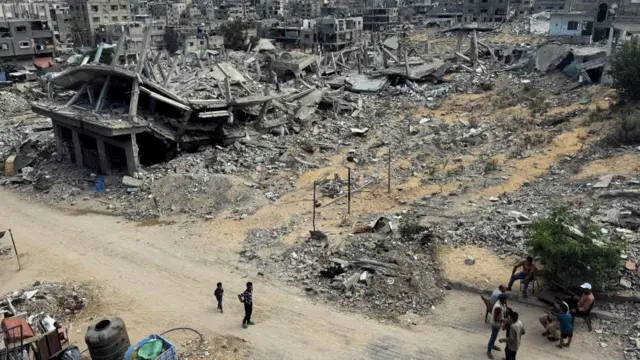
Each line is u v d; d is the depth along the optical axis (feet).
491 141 126.21
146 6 577.43
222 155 123.85
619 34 161.68
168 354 48.96
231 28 371.15
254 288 69.51
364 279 66.95
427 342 55.72
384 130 145.69
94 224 95.96
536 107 146.72
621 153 100.22
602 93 146.20
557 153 109.50
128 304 67.51
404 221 79.61
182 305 66.54
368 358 54.24
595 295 57.16
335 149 130.62
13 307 65.36
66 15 411.54
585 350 51.34
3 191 118.42
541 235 58.80
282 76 237.86
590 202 80.12
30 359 52.95
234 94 163.94
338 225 85.71
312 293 67.10
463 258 68.95
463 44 302.86
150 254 82.02
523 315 57.41
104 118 116.47
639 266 59.67
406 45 292.61
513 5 397.60
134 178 113.29
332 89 201.67
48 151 137.80
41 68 282.36
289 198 101.35
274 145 131.03
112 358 51.80
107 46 272.92
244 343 57.82
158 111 129.08
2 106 213.25
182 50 340.18
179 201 101.04
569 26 220.23
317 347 56.54
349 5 555.28
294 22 444.55
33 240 90.17
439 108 168.04
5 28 286.87
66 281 74.18
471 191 95.14
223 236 86.63
